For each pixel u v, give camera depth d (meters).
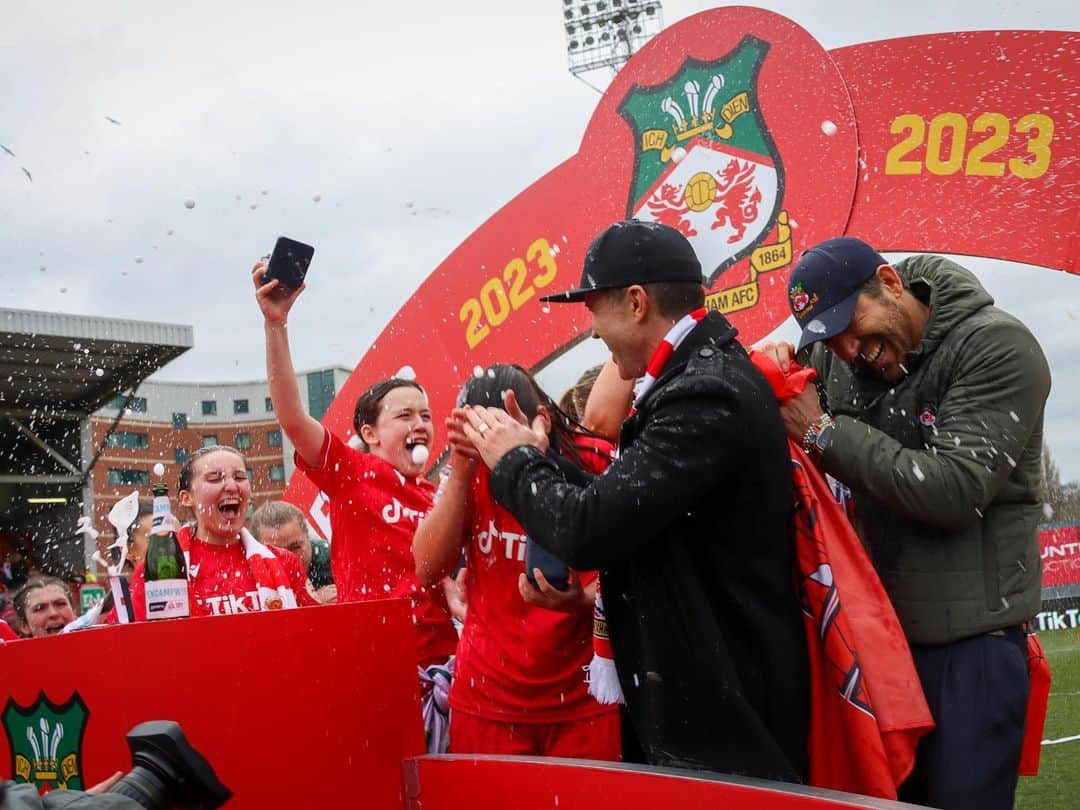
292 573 3.49
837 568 1.93
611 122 4.36
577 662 2.28
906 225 3.55
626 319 1.94
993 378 2.10
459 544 2.34
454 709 2.42
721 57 3.97
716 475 1.72
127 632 1.88
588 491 1.76
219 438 34.69
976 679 2.12
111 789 1.24
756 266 3.89
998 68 3.39
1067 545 14.66
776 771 1.67
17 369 14.75
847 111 3.62
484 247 5.08
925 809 1.37
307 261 2.80
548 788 1.81
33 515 18.09
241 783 1.83
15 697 2.16
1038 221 3.29
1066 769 4.95
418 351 5.44
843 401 2.40
